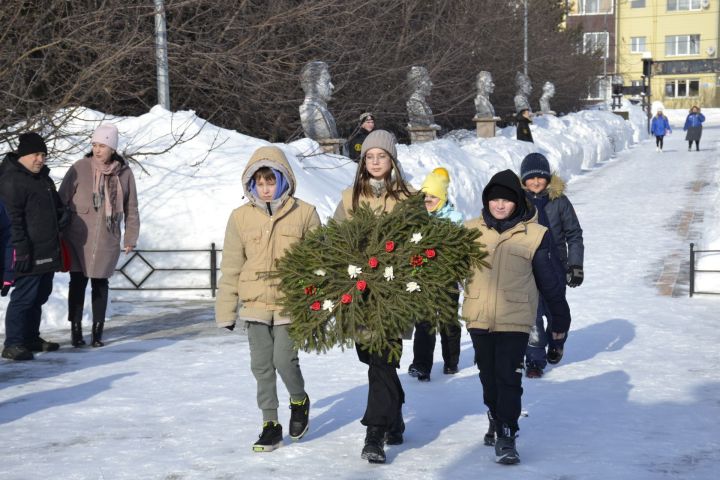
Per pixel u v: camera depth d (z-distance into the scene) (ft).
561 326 20.59
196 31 68.18
